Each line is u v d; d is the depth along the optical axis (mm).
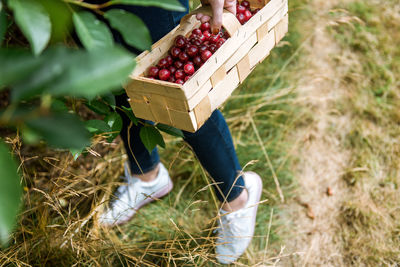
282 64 2373
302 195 1813
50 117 417
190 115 998
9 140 1309
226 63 1070
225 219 1534
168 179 1732
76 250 1436
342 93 2229
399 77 2264
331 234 1667
